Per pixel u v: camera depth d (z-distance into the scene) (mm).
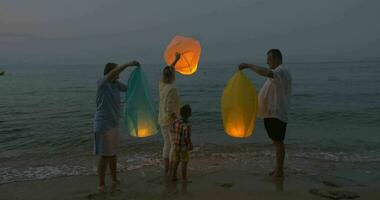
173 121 5238
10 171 6230
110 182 5406
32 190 5125
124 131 10172
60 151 8102
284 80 5082
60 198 4758
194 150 7680
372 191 4914
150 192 4902
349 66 78125
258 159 6832
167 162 5477
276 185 5176
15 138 9875
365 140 8812
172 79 5281
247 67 5191
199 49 5652
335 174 5777
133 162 6664
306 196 4715
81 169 6312
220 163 6516
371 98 19484
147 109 5242
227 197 4676
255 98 5133
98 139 4824
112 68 4863
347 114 13703
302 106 16766
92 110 16047
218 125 11750
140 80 5242
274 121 5172
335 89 25797
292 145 8273
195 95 24172
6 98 22391
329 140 8875
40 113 15273
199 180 5430
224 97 5242
